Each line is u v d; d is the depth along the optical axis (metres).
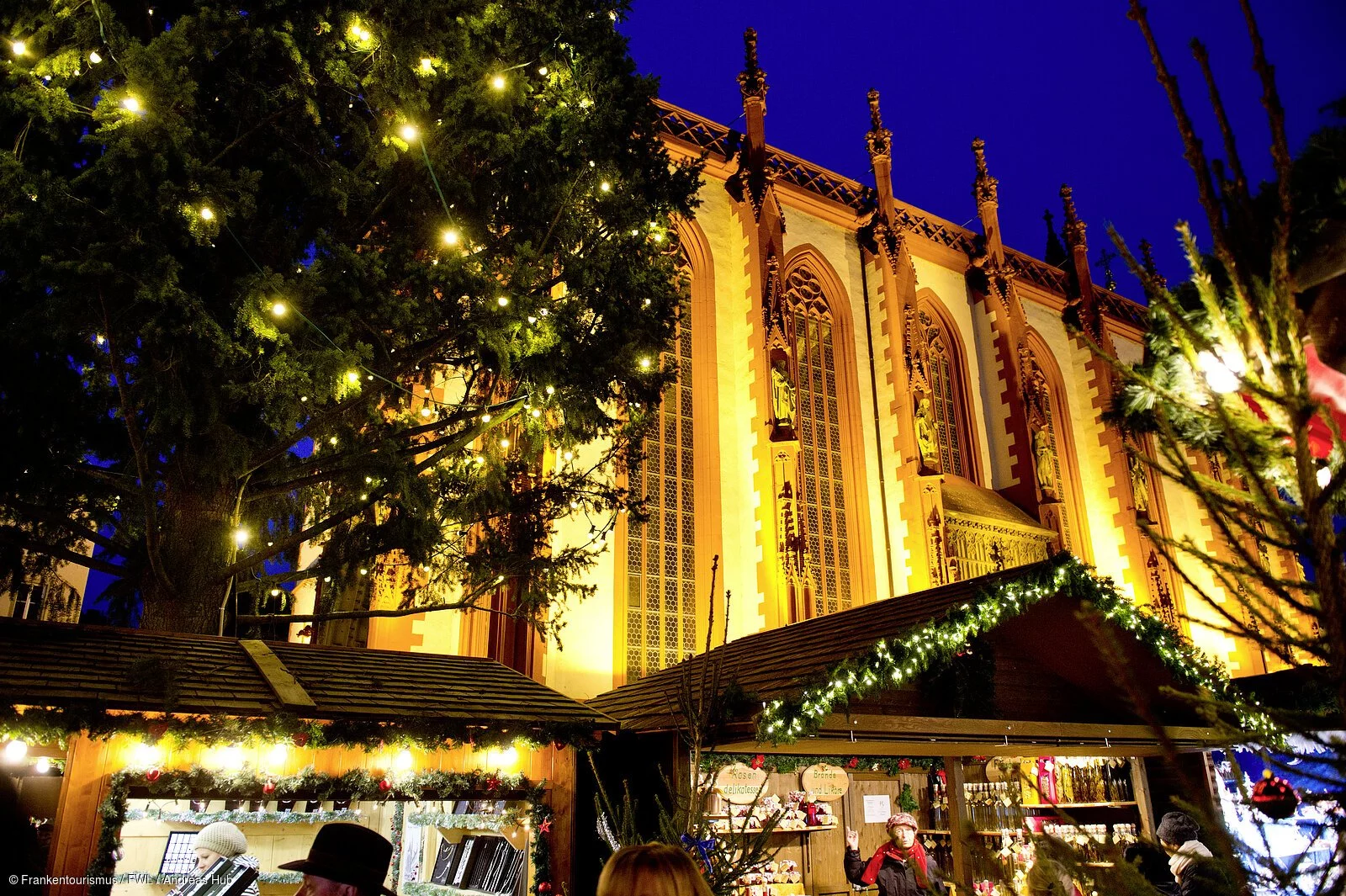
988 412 30.86
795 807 11.65
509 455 14.63
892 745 9.85
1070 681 11.37
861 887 10.66
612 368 12.49
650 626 21.39
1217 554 31.55
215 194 7.95
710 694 9.25
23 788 7.78
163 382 8.55
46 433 10.16
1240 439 2.67
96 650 8.36
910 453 25.77
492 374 13.18
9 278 8.43
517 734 9.18
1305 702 5.55
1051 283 34.50
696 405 24.12
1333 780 2.58
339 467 11.55
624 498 14.09
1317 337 2.86
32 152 9.37
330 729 8.15
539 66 12.25
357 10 9.69
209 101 9.69
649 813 10.95
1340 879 2.56
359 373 10.65
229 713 7.72
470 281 10.43
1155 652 10.07
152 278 7.75
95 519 11.64
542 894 9.09
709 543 22.77
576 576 14.25
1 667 7.49
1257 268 2.83
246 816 8.15
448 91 11.09
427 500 11.05
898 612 10.37
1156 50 2.92
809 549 22.69
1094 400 32.59
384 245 11.54
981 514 26.86
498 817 9.50
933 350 30.56
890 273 27.64
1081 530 30.86
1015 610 9.57
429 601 13.30
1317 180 2.93
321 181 10.00
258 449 10.62
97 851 7.16
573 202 12.26
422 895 9.70
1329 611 2.43
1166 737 2.76
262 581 11.87
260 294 8.27
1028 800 12.25
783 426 23.38
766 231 25.30
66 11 8.02
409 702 8.97
